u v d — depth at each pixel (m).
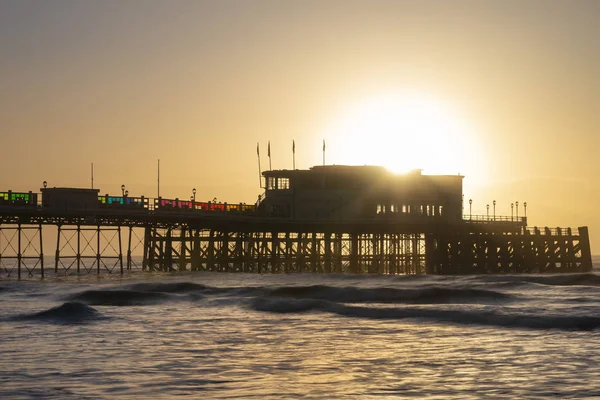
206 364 57.50
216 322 80.88
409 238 180.00
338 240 173.38
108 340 68.12
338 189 162.75
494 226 181.50
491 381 52.22
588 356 60.16
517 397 48.16
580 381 51.88
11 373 53.97
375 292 101.19
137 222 148.25
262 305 92.69
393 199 166.38
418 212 169.38
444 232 172.62
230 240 159.25
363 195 163.88
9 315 84.19
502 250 183.50
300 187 162.00
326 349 64.06
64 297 103.75
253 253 162.62
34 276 163.00
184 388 50.06
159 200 141.38
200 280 135.75
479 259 179.75
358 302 98.81
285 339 69.19
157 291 113.19
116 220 145.00
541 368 55.97
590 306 86.62
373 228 166.25
